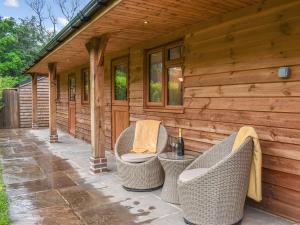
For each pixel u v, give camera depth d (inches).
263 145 126.1
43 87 532.1
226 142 130.0
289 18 113.7
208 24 152.2
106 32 175.5
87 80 337.7
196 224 111.4
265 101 124.5
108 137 276.1
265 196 126.6
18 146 314.0
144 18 146.6
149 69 210.2
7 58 885.2
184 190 112.9
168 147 171.2
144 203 138.9
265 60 123.7
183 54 171.9
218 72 147.5
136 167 153.7
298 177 113.1
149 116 206.8
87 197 148.5
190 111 167.6
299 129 111.9
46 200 145.1
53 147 305.9
